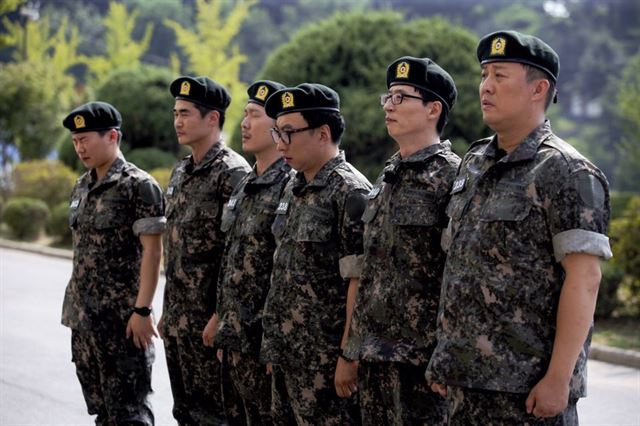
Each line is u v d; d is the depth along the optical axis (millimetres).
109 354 5758
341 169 4785
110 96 21469
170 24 31688
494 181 3711
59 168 21453
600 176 3535
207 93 5633
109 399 5766
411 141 4395
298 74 15297
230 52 63062
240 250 5184
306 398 4734
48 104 27359
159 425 7012
